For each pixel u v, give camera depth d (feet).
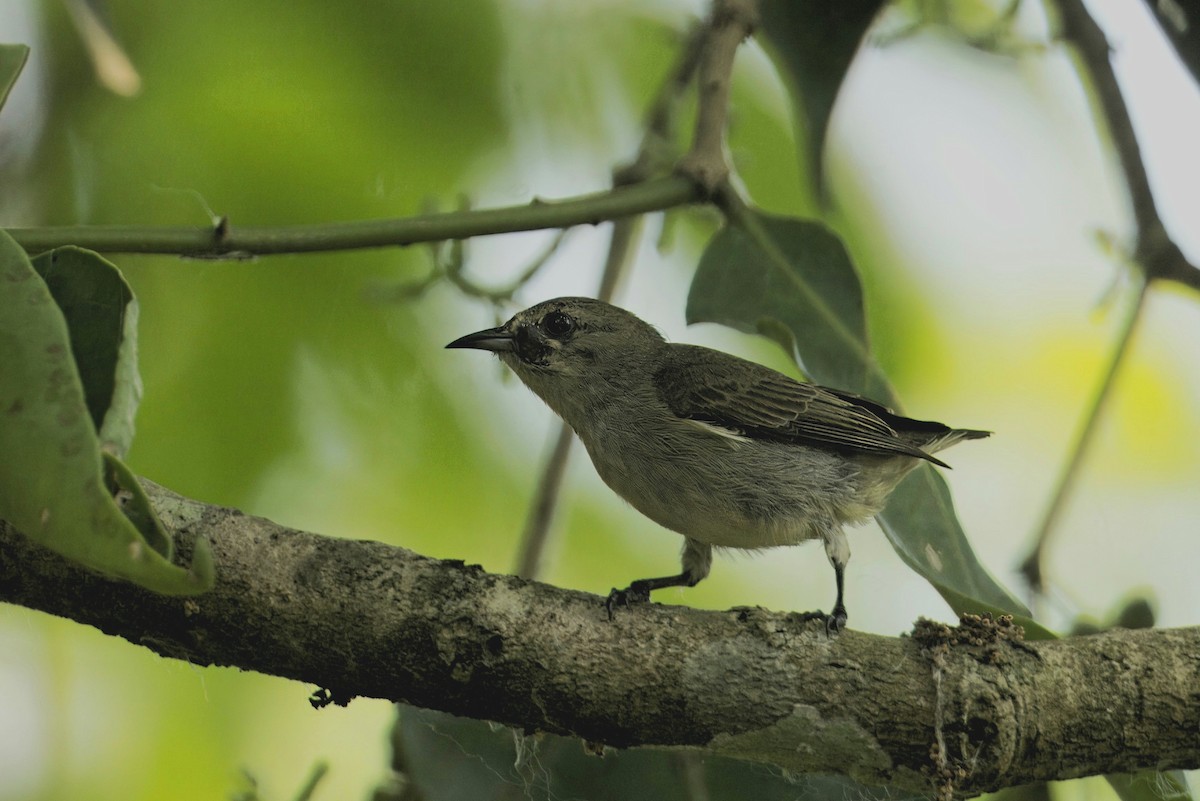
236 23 37.70
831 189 40.88
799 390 35.14
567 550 40.47
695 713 23.08
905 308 41.27
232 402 37.04
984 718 23.02
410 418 38.83
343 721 38.32
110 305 18.92
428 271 38.55
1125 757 23.50
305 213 37.40
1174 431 43.06
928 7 38.60
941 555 28.37
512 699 22.88
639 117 41.63
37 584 21.65
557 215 27.37
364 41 38.32
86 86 37.22
